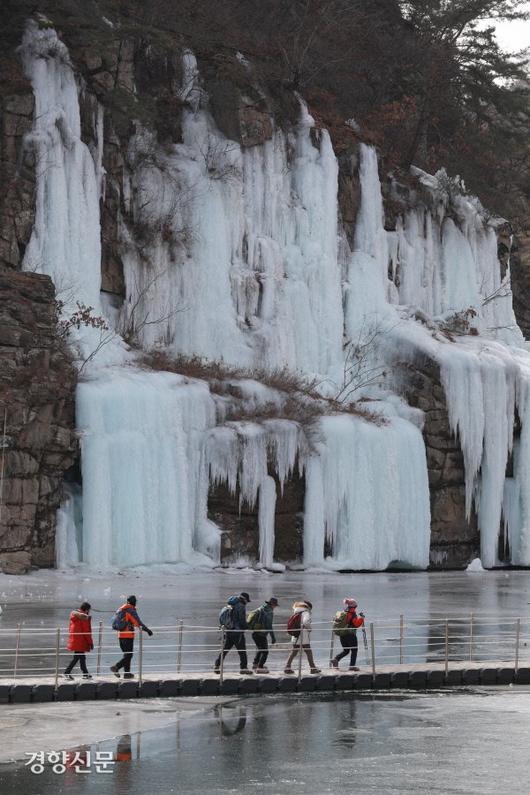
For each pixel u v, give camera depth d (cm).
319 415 14912
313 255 16775
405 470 15325
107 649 7812
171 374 13912
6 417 12262
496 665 7500
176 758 5666
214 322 15588
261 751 5800
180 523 13300
